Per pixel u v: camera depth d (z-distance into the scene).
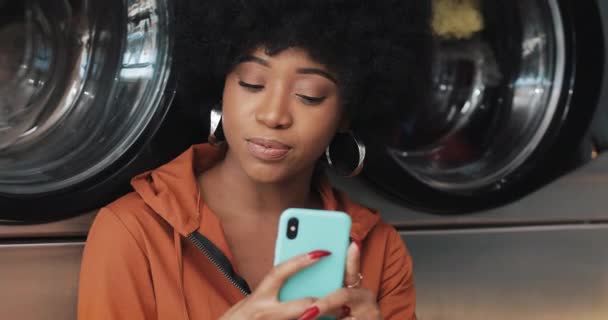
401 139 1.28
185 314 0.82
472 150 1.33
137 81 0.99
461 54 1.32
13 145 0.93
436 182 1.24
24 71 0.95
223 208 0.91
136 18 0.99
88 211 0.96
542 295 1.38
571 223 1.42
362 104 0.96
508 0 1.30
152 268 0.82
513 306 1.35
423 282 1.27
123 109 0.98
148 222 0.84
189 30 0.91
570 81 1.32
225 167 0.92
